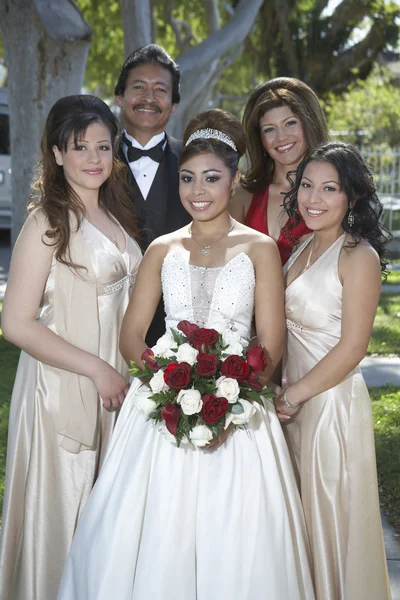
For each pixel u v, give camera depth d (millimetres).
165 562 2570
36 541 2939
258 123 3617
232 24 10672
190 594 2566
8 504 2971
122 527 2637
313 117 3570
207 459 2686
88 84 27469
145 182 3818
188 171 2861
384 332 8281
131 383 3008
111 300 3008
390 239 2957
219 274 2848
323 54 15672
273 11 15367
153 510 2639
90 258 2941
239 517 2623
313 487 2861
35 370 3006
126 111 3883
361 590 2791
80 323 2928
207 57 10578
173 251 2936
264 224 3631
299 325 2939
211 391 2574
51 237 2852
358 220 2857
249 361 2598
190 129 3227
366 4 15383
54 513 2955
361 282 2789
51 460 2959
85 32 8961
